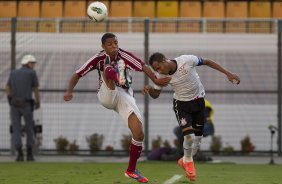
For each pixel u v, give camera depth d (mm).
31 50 61625
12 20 59188
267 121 60844
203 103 34375
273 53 63281
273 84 62562
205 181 34281
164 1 79562
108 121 60594
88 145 58938
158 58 32812
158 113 60406
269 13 79688
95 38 61969
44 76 61531
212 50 63188
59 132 60312
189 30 65562
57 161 52250
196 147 35531
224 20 59531
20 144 52188
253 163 50844
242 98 61531
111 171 41250
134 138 30484
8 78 55781
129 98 30875
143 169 43281
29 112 52094
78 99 60844
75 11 79188
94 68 30984
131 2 79500
